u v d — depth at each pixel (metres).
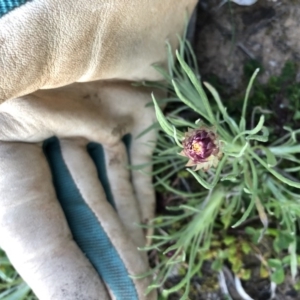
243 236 0.20
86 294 0.16
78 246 0.17
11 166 0.16
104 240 0.17
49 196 0.16
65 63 0.13
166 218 0.19
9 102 0.16
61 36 0.13
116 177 0.19
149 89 0.19
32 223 0.16
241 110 0.20
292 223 0.18
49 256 0.16
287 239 0.19
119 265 0.17
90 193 0.17
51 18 0.12
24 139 0.16
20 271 0.16
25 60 0.12
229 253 0.20
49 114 0.16
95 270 0.17
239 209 0.20
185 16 0.18
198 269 0.19
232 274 0.20
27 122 0.16
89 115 0.17
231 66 0.20
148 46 0.17
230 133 0.20
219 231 0.20
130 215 0.19
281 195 0.18
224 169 0.18
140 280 0.17
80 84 0.18
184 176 0.21
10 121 0.16
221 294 0.20
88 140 0.18
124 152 0.19
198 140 0.12
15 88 0.12
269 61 0.19
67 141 0.18
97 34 0.14
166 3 0.16
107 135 0.18
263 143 0.19
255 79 0.19
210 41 0.20
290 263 0.19
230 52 0.20
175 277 0.21
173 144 0.19
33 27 0.12
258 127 0.13
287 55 0.19
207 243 0.19
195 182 0.21
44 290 0.16
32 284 0.16
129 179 0.19
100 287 0.16
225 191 0.18
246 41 0.19
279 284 0.20
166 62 0.18
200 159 0.12
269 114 0.19
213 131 0.12
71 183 0.17
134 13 0.15
